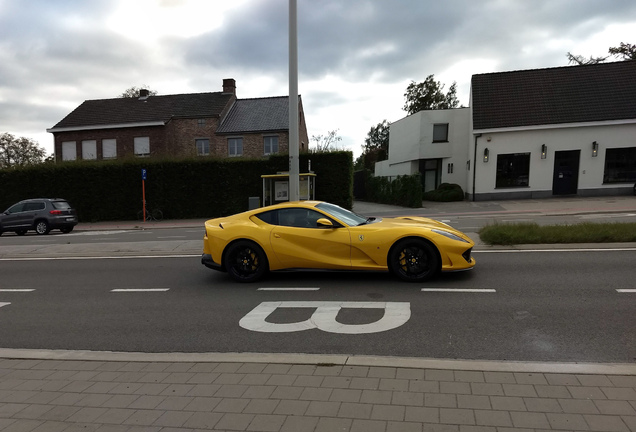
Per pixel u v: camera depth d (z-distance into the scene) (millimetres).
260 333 4605
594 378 3035
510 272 6711
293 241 6621
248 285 6789
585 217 15039
